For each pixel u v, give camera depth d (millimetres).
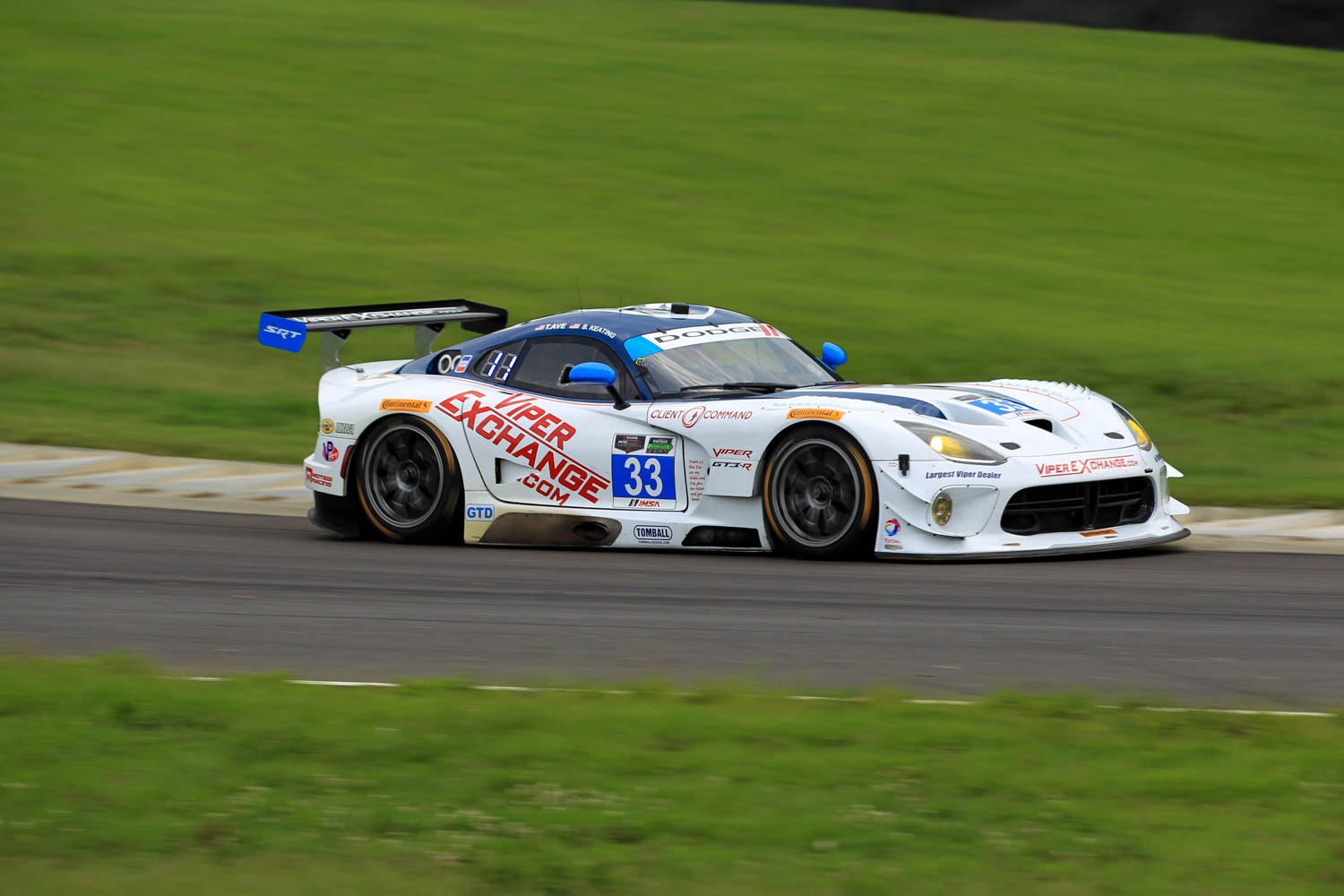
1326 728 14055
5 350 51375
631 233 67250
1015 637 19094
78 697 15141
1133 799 11992
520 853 10883
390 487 29438
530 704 15000
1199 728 14102
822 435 24922
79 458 38969
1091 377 47031
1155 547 26812
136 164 75875
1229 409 44000
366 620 20719
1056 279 61625
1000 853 10836
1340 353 50031
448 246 64125
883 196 74750
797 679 16812
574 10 120000
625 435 26984
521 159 79125
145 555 26750
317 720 14352
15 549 27047
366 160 78188
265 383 49562
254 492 35719
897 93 93750
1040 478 24172
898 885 10234
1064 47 106312
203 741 13750
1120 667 17453
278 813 11820
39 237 64062
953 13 116000
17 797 12164
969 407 25516
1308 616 20594
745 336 29250
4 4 106938
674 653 18359
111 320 55312
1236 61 103250
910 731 13875
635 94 92250
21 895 10156
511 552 27406
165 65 94562
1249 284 62219
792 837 11172
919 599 21594
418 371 30734
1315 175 81250
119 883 10391
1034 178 78625
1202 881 10266
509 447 28031
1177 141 86625
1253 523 30750
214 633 19906
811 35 109812
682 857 10789
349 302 56344
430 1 122312
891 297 57250
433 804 11984
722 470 25844
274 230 66250
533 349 29109
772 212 71500
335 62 97812
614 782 12477
